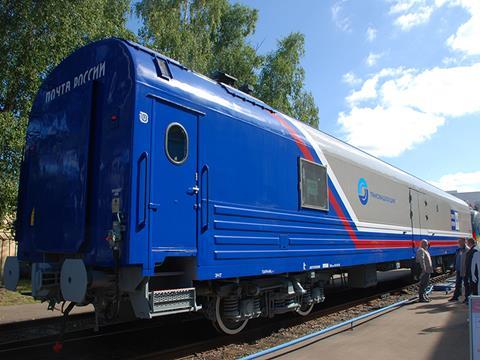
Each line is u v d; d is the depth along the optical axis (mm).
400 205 13695
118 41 5508
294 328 8164
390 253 12391
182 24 23453
